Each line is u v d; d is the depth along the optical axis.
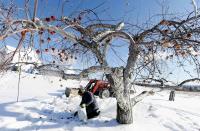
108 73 7.64
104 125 8.17
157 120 9.02
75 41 6.44
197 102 17.00
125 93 7.93
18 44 3.82
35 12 4.17
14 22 3.97
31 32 4.37
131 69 7.60
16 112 9.10
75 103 11.77
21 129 7.52
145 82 7.20
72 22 6.01
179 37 5.70
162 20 6.29
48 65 6.02
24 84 19.73
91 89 13.74
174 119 9.54
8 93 15.41
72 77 7.07
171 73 6.96
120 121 8.22
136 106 10.72
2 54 4.59
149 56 6.54
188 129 8.53
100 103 11.36
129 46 7.42
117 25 7.29
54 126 8.00
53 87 19.62
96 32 7.26
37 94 15.36
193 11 5.49
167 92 24.02
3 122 7.85
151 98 16.19
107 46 7.47
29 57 5.18
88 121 8.66
